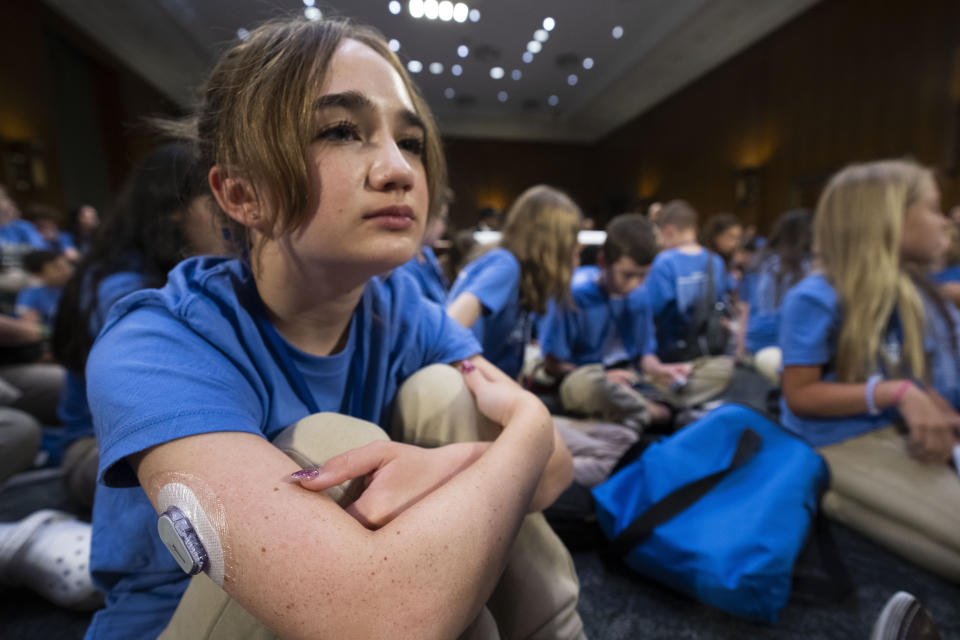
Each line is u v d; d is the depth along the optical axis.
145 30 6.29
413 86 0.50
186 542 0.33
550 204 1.42
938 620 0.90
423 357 0.66
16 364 1.73
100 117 6.27
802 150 5.96
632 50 7.69
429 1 6.32
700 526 0.93
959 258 1.77
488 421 0.60
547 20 6.80
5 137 4.71
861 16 5.11
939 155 4.40
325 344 0.55
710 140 7.61
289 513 0.34
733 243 3.58
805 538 0.92
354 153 0.41
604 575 1.04
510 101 10.16
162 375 0.39
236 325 0.48
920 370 1.10
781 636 0.87
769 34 6.38
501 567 0.40
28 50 4.96
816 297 1.14
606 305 1.83
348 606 0.32
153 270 0.99
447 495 0.39
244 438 0.38
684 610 0.93
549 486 0.57
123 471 0.40
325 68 0.41
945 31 4.34
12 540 0.96
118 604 0.61
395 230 0.43
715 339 2.46
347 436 0.46
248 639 0.42
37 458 1.63
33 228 4.07
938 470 1.03
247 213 0.45
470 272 1.31
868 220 1.08
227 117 0.43
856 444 1.15
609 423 1.43
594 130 11.30
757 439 1.03
